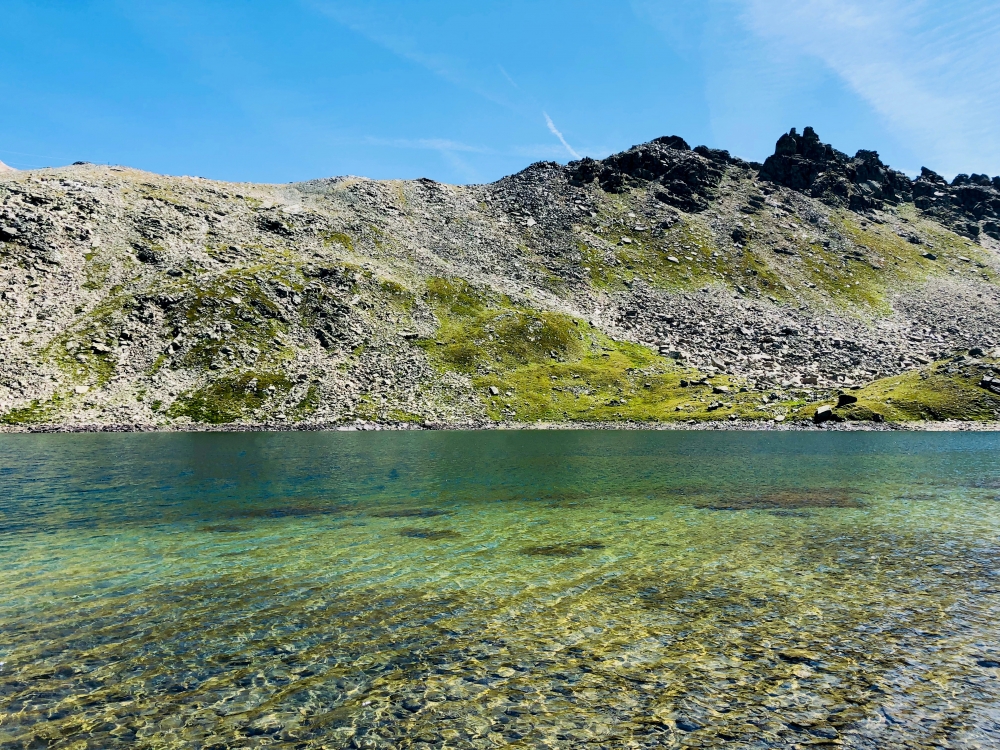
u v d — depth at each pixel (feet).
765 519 112.47
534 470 182.60
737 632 59.98
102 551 90.74
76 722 44.52
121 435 305.12
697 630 60.54
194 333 407.64
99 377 367.66
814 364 494.59
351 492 143.95
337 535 101.04
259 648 56.70
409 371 424.46
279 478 166.09
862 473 172.86
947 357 435.12
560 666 53.11
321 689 49.37
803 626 61.36
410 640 58.44
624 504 128.26
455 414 384.27
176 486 152.25
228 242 525.34
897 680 50.31
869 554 87.81
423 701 47.60
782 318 585.63
